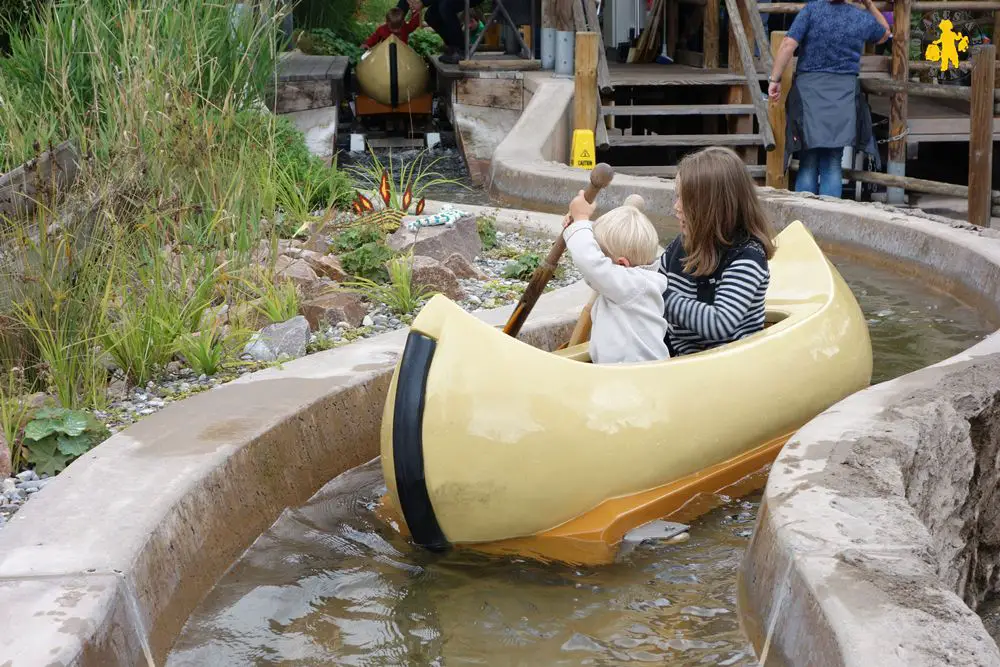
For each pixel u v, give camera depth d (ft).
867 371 15.44
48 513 10.34
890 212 24.71
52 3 23.81
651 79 36.73
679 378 12.64
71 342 14.44
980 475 12.92
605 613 10.40
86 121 21.58
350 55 55.11
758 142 35.17
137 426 12.61
